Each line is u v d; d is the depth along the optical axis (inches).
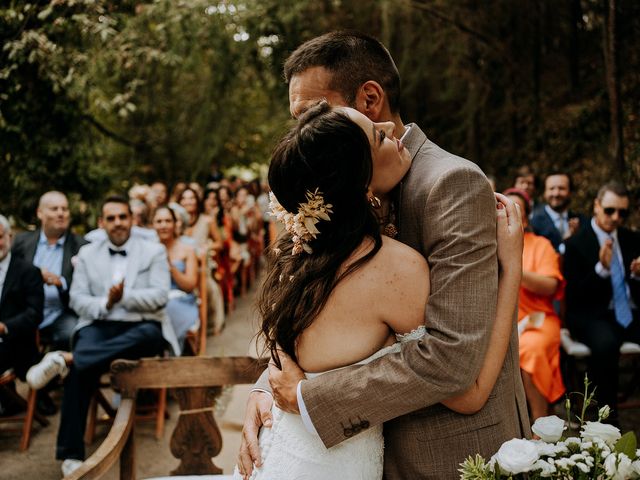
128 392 94.0
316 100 57.0
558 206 201.9
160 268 159.9
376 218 51.7
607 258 147.6
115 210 157.6
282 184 51.1
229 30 336.5
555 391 138.8
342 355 51.6
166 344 160.4
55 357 144.0
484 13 367.9
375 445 54.3
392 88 58.6
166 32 311.1
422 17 356.2
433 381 47.7
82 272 158.6
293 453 53.6
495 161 399.5
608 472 45.1
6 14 245.0
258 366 95.1
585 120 337.1
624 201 150.6
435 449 52.5
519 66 386.0
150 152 398.6
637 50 309.7
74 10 255.4
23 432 152.1
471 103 382.3
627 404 151.1
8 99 256.2
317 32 361.4
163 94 380.8
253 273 389.4
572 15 360.5
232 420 144.6
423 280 50.6
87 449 150.7
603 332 145.7
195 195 274.7
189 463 98.3
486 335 48.5
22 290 160.7
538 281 139.6
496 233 54.0
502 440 52.3
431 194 51.7
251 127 450.6
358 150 49.6
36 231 190.5
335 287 51.0
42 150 267.0
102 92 311.3
